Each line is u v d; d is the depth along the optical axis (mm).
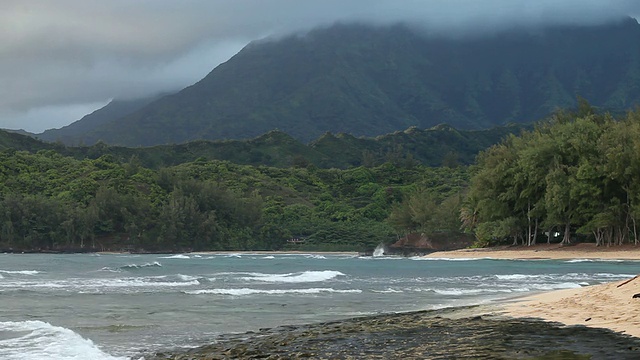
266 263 81562
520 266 63312
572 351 13781
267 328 20891
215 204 177625
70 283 40812
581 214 86312
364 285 39094
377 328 19141
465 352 14234
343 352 15047
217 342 18031
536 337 15969
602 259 78500
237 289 35750
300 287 37562
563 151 88688
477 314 21688
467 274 50500
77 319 23297
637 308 19531
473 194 99062
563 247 88000
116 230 164750
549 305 22594
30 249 154125
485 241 101312
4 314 24672
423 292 33375
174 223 165500
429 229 120938
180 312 25359
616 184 84438
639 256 77375
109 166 195250
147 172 192125
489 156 101625
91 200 166875
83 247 158375
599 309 20328
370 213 189000
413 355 14180
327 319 23328
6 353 16391
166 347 17562
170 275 51094
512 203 95438
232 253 151375
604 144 85062
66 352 16547
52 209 158750
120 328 21141
